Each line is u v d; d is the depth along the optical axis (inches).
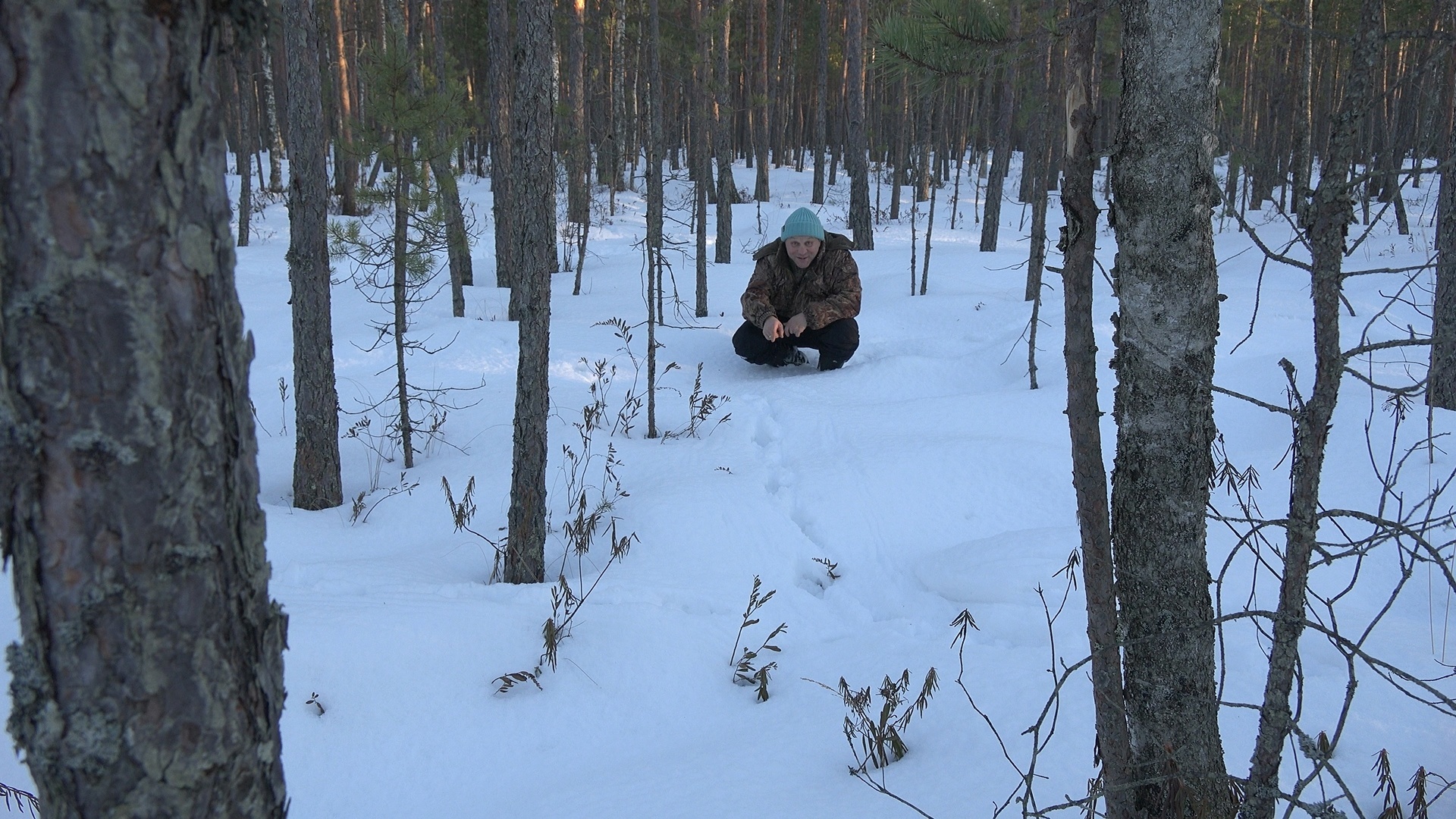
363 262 240.5
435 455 229.8
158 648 42.0
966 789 99.9
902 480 202.8
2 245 37.6
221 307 42.6
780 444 231.8
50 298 37.9
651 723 125.0
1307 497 69.9
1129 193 73.2
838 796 101.2
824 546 182.9
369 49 248.2
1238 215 71.4
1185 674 78.4
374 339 317.4
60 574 40.1
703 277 381.4
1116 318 77.9
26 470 38.9
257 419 249.9
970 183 1136.8
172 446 41.1
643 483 202.1
